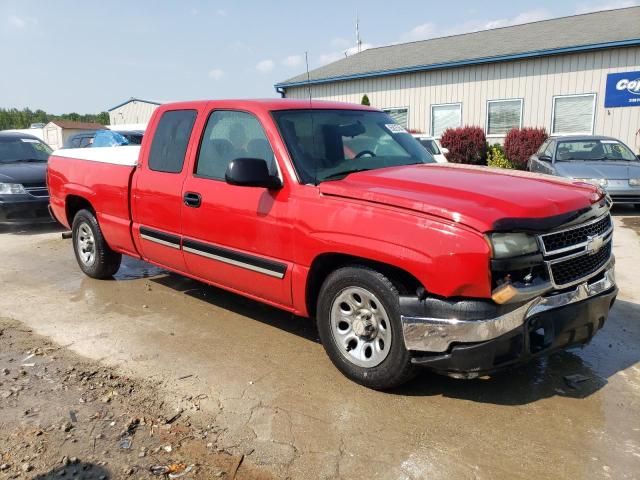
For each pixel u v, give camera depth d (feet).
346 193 12.35
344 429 11.12
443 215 10.84
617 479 9.53
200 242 15.89
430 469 9.86
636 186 35.17
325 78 76.43
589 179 35.50
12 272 23.44
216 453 10.40
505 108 63.82
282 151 13.78
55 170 22.49
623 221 33.55
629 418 11.46
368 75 72.49
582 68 58.03
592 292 11.99
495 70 63.57
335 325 13.04
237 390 12.76
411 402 12.14
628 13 65.87
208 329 16.55
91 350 15.08
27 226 34.68
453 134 62.49
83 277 22.40
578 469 9.82
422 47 78.84
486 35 74.90
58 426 11.32
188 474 9.81
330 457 10.23
